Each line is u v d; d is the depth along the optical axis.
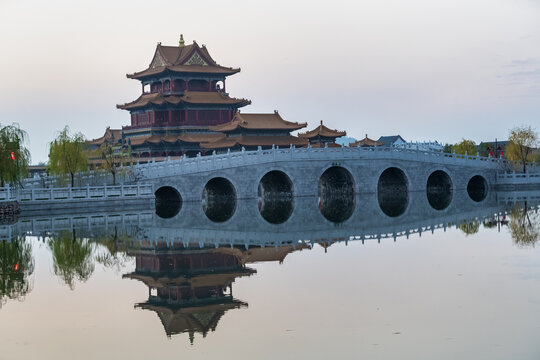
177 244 47.16
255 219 63.47
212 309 29.50
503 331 25.36
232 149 110.00
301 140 112.56
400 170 87.25
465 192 90.69
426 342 24.39
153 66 125.94
